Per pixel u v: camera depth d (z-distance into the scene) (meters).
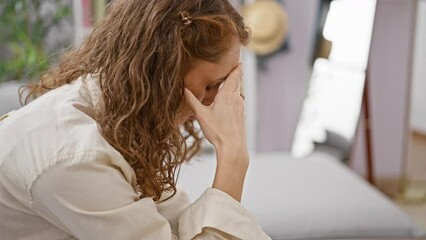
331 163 2.79
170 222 1.13
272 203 2.20
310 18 3.61
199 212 0.99
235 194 1.01
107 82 0.93
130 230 0.90
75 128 0.89
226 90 1.03
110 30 0.96
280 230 2.07
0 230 0.96
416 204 3.71
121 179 0.90
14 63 3.28
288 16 3.60
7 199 0.92
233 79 1.02
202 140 1.25
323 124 3.70
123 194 0.90
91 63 0.99
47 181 0.85
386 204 2.24
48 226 0.96
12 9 3.32
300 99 3.70
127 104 0.92
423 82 3.83
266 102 3.69
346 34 3.57
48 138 0.88
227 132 1.02
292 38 3.63
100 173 0.87
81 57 1.03
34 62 3.23
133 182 0.96
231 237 0.98
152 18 0.92
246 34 1.00
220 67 0.97
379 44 3.55
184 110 1.03
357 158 3.68
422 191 3.85
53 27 3.39
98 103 0.94
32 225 0.95
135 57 0.91
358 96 3.59
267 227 2.06
